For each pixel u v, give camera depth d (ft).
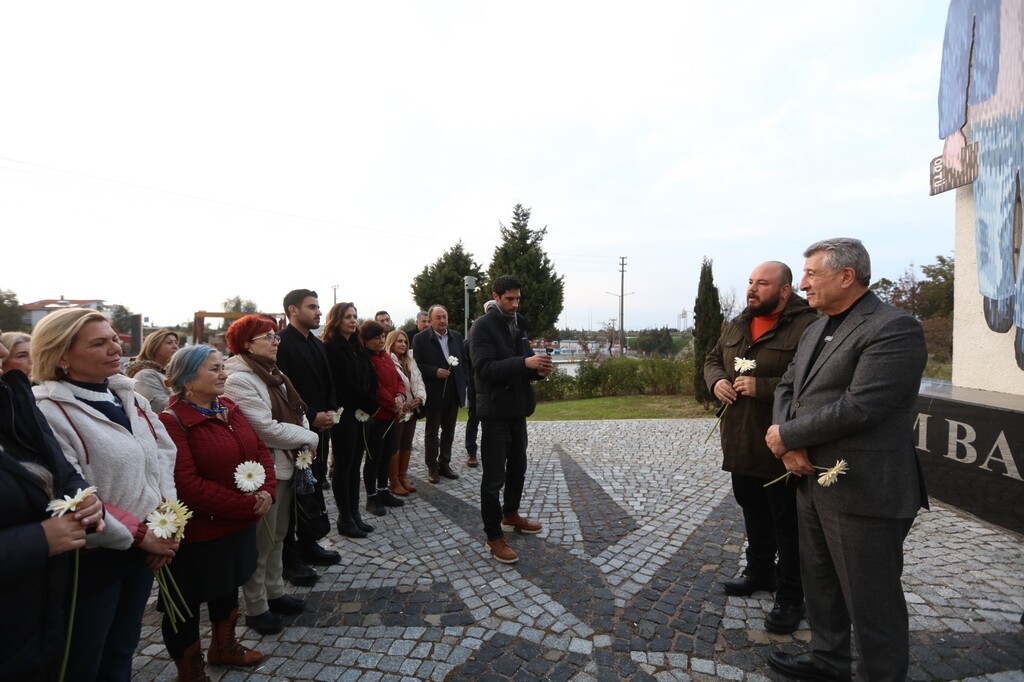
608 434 25.94
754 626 8.70
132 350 42.68
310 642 8.45
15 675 4.49
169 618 6.75
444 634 8.63
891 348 6.17
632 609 9.32
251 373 9.18
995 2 13.98
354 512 13.29
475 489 17.21
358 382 12.72
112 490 5.78
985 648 7.91
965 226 15.85
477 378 11.44
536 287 76.38
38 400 5.59
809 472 6.92
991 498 12.46
